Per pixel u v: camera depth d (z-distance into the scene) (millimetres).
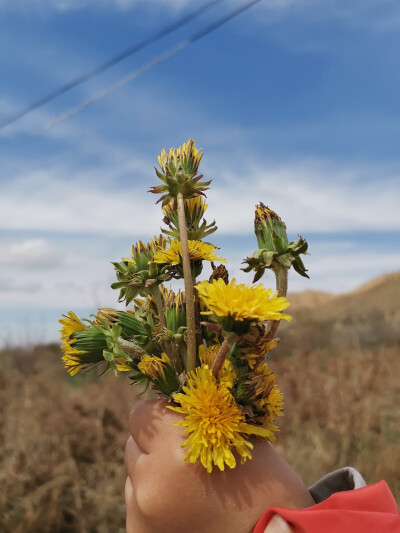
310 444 842
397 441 849
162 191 171
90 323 176
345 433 853
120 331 171
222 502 155
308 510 151
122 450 803
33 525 641
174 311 176
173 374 166
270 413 166
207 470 154
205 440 152
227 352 160
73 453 780
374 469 754
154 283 182
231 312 145
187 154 172
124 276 187
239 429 157
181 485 157
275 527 146
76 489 674
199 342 173
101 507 677
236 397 161
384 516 148
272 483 159
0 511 652
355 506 156
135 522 168
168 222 190
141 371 174
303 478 738
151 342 174
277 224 164
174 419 166
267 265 159
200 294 153
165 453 161
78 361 173
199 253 177
